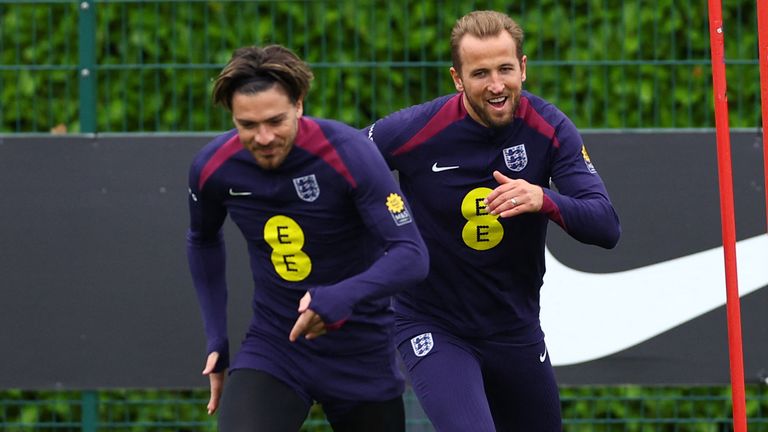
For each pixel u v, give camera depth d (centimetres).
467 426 1380
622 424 2141
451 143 1412
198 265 1360
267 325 1307
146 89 2173
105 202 1927
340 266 1273
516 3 2186
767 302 1922
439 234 1437
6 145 1923
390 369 1319
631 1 2152
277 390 1284
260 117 1160
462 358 1441
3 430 2106
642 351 1930
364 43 2180
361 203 1231
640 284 1927
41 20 2188
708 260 1923
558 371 1933
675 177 1919
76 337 1936
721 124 1491
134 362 1936
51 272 1933
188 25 2139
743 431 1516
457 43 1340
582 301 1925
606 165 1920
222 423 1259
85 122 1955
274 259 1272
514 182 1299
